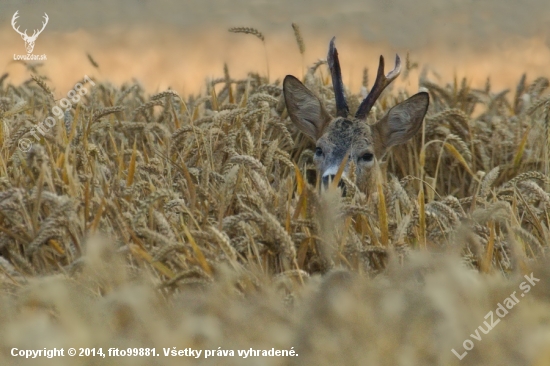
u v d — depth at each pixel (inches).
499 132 1299.2
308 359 637.3
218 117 1103.6
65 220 814.5
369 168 1205.1
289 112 1275.8
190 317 681.6
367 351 634.2
